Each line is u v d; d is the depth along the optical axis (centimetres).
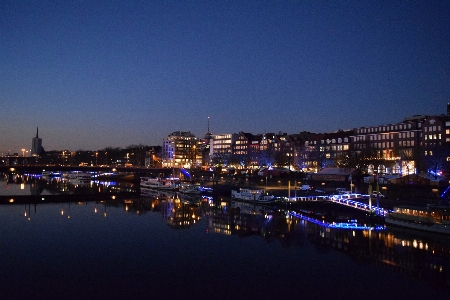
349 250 7369
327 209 11994
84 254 7069
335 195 13038
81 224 9956
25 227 9469
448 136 17875
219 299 5122
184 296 5206
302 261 6706
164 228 9456
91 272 6091
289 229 9306
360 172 17150
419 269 6275
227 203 14600
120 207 13275
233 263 6588
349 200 11812
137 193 17362
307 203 12694
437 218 8619
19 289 5391
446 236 8350
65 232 8912
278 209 12800
